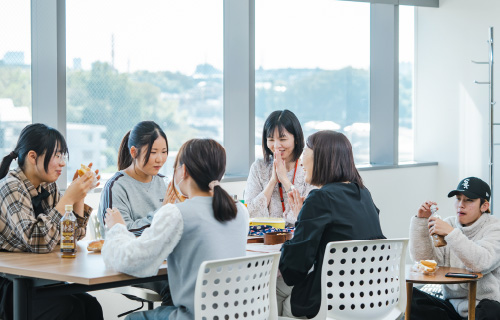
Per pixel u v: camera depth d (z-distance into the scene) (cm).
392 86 621
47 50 405
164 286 327
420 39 664
